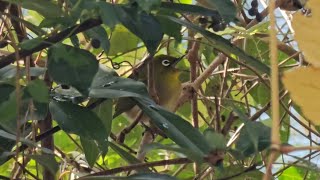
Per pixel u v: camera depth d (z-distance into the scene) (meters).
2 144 3.24
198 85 5.44
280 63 4.92
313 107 1.35
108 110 3.88
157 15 3.02
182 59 6.59
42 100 2.48
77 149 5.75
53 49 2.74
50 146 4.06
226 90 5.71
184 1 5.73
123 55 5.82
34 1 2.78
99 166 4.86
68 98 3.32
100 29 3.02
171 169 5.68
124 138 5.48
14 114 2.60
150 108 3.10
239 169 4.13
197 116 5.42
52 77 2.68
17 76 2.47
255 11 4.83
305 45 1.38
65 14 2.73
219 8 2.72
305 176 5.04
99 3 2.51
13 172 2.87
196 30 3.01
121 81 3.29
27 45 2.66
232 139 4.59
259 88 5.56
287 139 5.17
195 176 4.69
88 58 2.71
